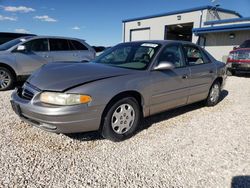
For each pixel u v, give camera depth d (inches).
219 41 659.4
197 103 208.7
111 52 171.5
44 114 106.7
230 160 111.8
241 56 393.4
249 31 590.2
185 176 98.0
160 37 854.5
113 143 125.7
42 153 111.9
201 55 188.2
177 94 157.6
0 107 180.4
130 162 107.0
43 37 283.3
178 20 788.6
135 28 937.5
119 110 125.3
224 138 137.1
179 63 161.6
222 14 767.7
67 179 92.8
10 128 139.1
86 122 112.0
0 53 250.1
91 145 122.3
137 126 136.9
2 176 92.5
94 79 117.0
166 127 151.7
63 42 300.0
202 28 667.4
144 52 151.5
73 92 107.7
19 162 103.0
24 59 261.6
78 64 147.7
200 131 146.8
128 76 127.6
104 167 102.3
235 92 274.7
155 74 139.7
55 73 126.5
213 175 99.3
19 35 430.3
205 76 182.7
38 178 92.5
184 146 125.0
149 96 137.3
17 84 273.9
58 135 131.6
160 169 102.3
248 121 168.2
